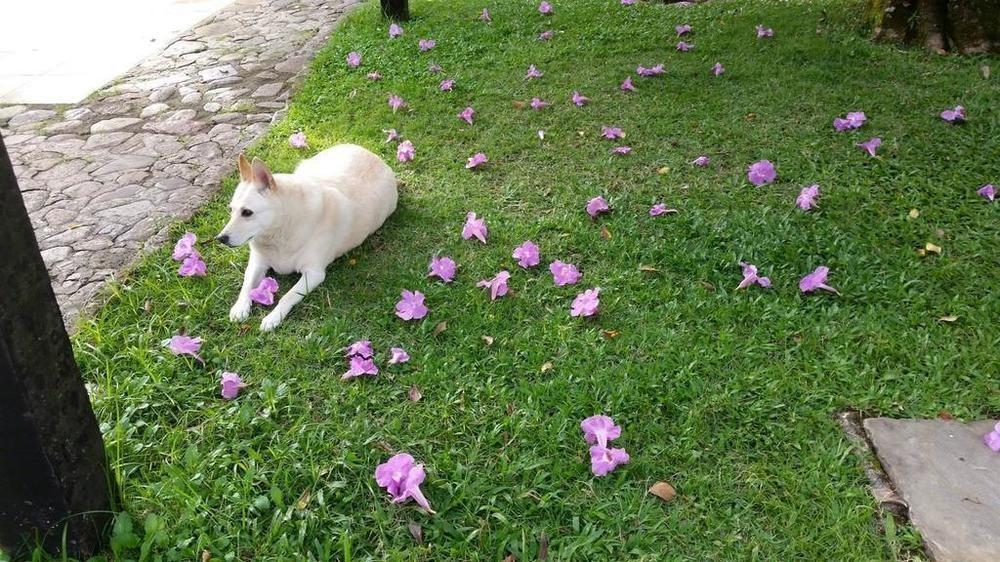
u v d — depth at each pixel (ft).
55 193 7.35
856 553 3.69
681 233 6.22
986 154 7.11
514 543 3.78
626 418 4.49
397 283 5.73
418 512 3.96
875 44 10.00
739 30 10.83
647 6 12.46
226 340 5.21
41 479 3.38
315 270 5.68
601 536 3.83
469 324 5.29
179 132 8.71
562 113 8.49
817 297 5.41
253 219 5.29
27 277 3.08
